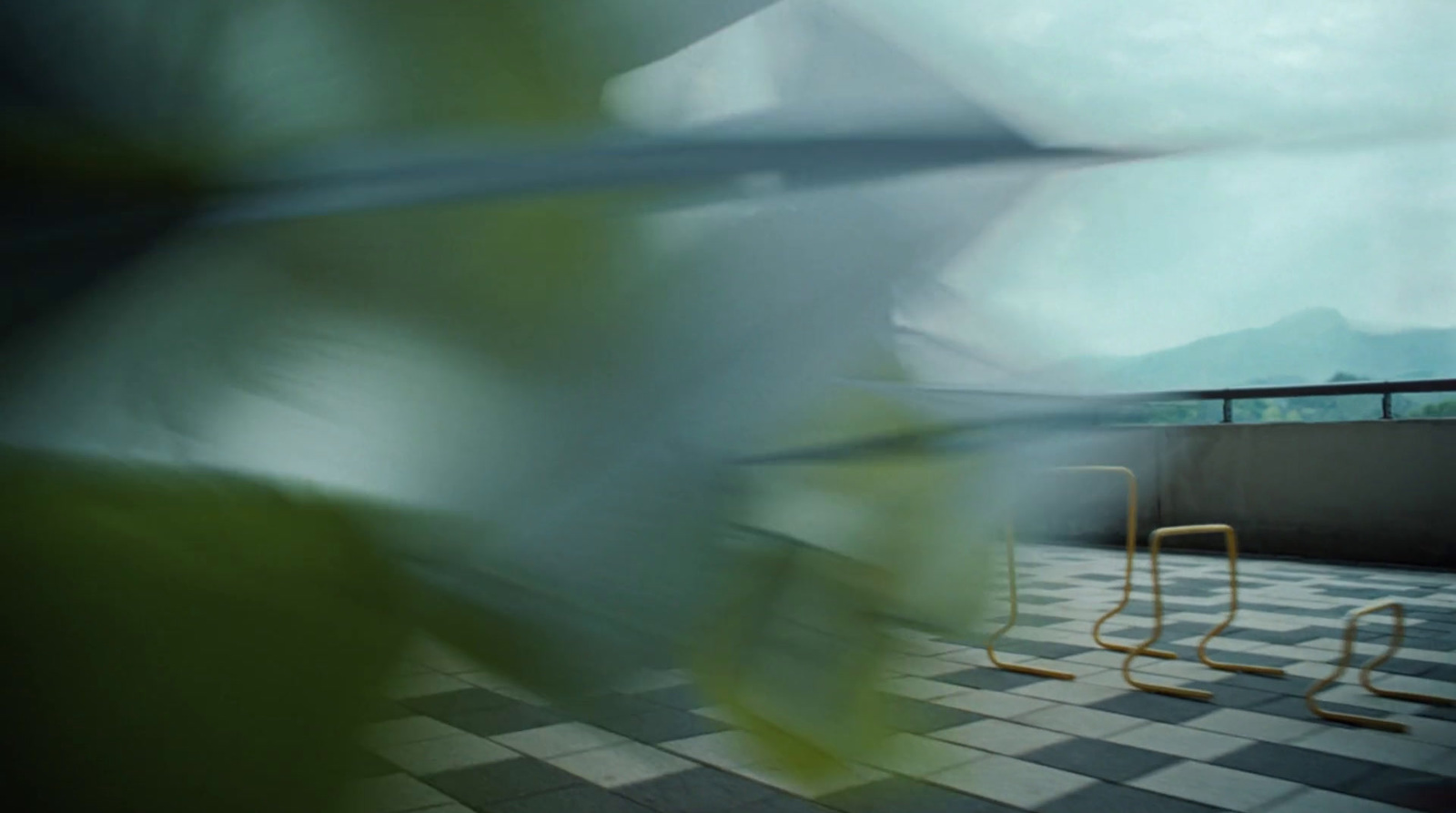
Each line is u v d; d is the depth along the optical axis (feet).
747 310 0.67
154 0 0.62
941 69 0.62
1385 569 31.68
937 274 0.67
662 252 0.67
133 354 0.61
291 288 0.63
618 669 0.64
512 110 0.64
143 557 0.59
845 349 0.68
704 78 0.64
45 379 0.61
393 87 0.64
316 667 0.59
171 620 0.59
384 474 0.62
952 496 0.71
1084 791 13.04
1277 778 13.57
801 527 0.68
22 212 0.62
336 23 0.63
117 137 0.62
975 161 0.60
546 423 0.65
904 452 0.69
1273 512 34.71
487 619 0.62
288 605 0.59
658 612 0.65
